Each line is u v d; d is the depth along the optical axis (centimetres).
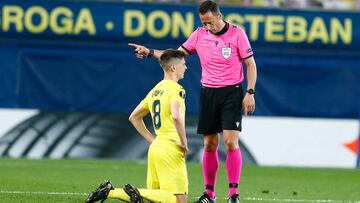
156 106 3141
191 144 6700
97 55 6831
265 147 6881
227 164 3494
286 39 6938
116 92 6825
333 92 6975
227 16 6894
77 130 6756
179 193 3102
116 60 6838
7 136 6712
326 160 6944
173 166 3097
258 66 6900
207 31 3519
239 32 3475
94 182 4828
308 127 6938
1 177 4950
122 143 6762
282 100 6912
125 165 6269
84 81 6812
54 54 6806
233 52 3466
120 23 6819
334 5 7750
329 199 4188
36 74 6794
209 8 3425
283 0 7656
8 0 6781
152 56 3553
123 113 6825
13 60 6788
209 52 3488
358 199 4250
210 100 3503
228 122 3462
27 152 6725
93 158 6738
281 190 4612
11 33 6781
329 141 6956
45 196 3834
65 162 6372
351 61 6994
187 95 6788
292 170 6338
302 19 6956
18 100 6762
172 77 3181
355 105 6975
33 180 4816
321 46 6969
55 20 6800
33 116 6750
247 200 3959
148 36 6844
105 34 6819
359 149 6956
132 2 6831
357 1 7725
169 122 3122
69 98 6806
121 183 4853
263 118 6888
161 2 6850
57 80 6806
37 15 6800
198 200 3516
